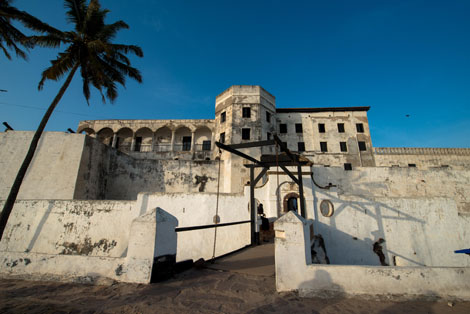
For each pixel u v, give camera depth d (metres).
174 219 4.48
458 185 18.83
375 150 24.95
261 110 22.25
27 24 10.82
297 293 3.60
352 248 9.30
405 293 3.51
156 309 2.95
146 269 3.86
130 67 13.84
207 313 2.90
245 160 19.44
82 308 2.92
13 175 14.34
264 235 11.06
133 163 18.56
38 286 3.68
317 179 19.73
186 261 4.88
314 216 9.68
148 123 26.53
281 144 6.77
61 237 11.02
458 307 3.27
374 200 9.77
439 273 3.61
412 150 24.55
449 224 9.36
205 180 19.03
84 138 14.77
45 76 11.49
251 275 4.49
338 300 3.45
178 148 26.94
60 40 11.70
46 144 14.77
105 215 11.02
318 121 26.38
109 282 3.83
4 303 3.00
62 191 13.84
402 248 9.14
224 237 10.53
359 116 26.30
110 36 12.57
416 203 9.66
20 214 11.52
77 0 11.79
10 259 4.16
